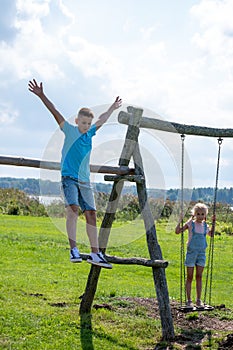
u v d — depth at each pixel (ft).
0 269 38.01
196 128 26.21
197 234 28.30
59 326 23.79
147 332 24.43
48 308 26.63
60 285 33.53
